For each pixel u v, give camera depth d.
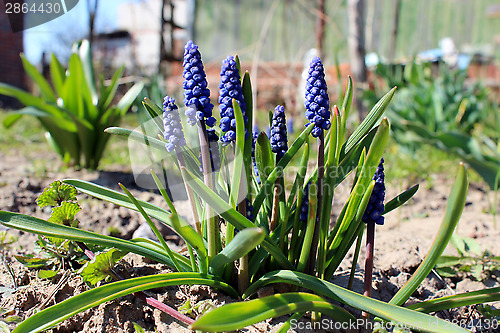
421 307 0.33
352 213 0.33
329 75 1.68
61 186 0.40
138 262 0.40
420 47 2.25
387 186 0.79
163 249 0.37
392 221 0.62
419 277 0.32
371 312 0.30
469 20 2.40
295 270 0.34
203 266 0.34
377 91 1.09
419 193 0.75
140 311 0.35
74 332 0.35
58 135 0.81
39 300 0.37
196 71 0.30
